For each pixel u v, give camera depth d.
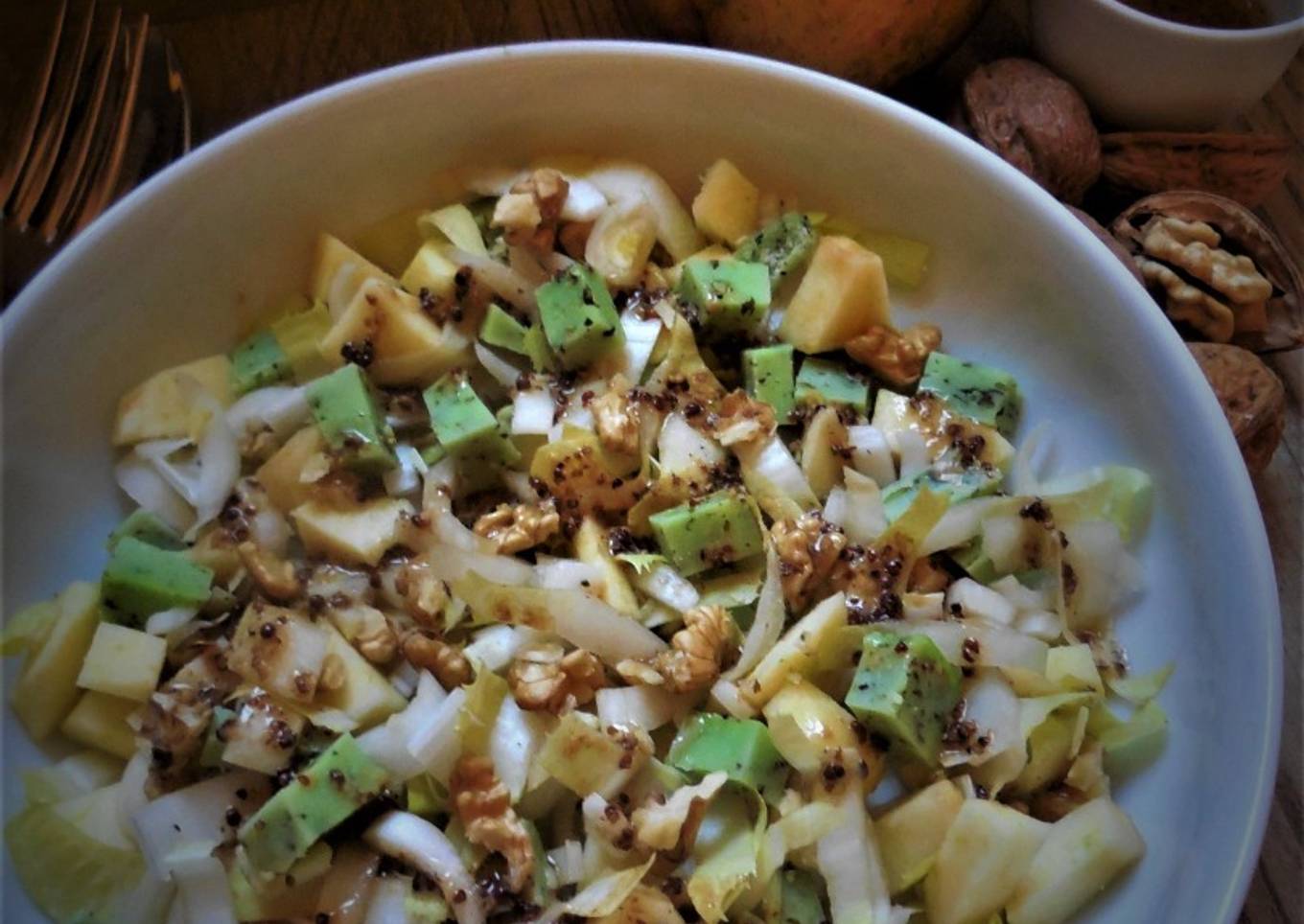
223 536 0.21
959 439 0.22
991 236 0.22
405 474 0.22
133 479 0.22
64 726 0.20
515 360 0.23
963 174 0.22
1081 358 0.22
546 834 0.20
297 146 0.21
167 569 0.20
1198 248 0.24
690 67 0.22
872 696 0.19
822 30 0.24
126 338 0.21
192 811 0.19
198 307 0.22
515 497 0.22
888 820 0.19
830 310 0.22
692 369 0.23
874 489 0.22
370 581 0.21
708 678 0.20
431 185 0.23
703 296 0.22
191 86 0.25
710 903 0.18
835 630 0.20
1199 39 0.24
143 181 0.23
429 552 0.21
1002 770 0.20
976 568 0.21
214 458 0.22
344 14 0.26
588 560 0.21
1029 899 0.19
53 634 0.20
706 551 0.21
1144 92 0.25
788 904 0.19
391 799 0.20
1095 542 0.21
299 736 0.19
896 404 0.22
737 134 0.23
